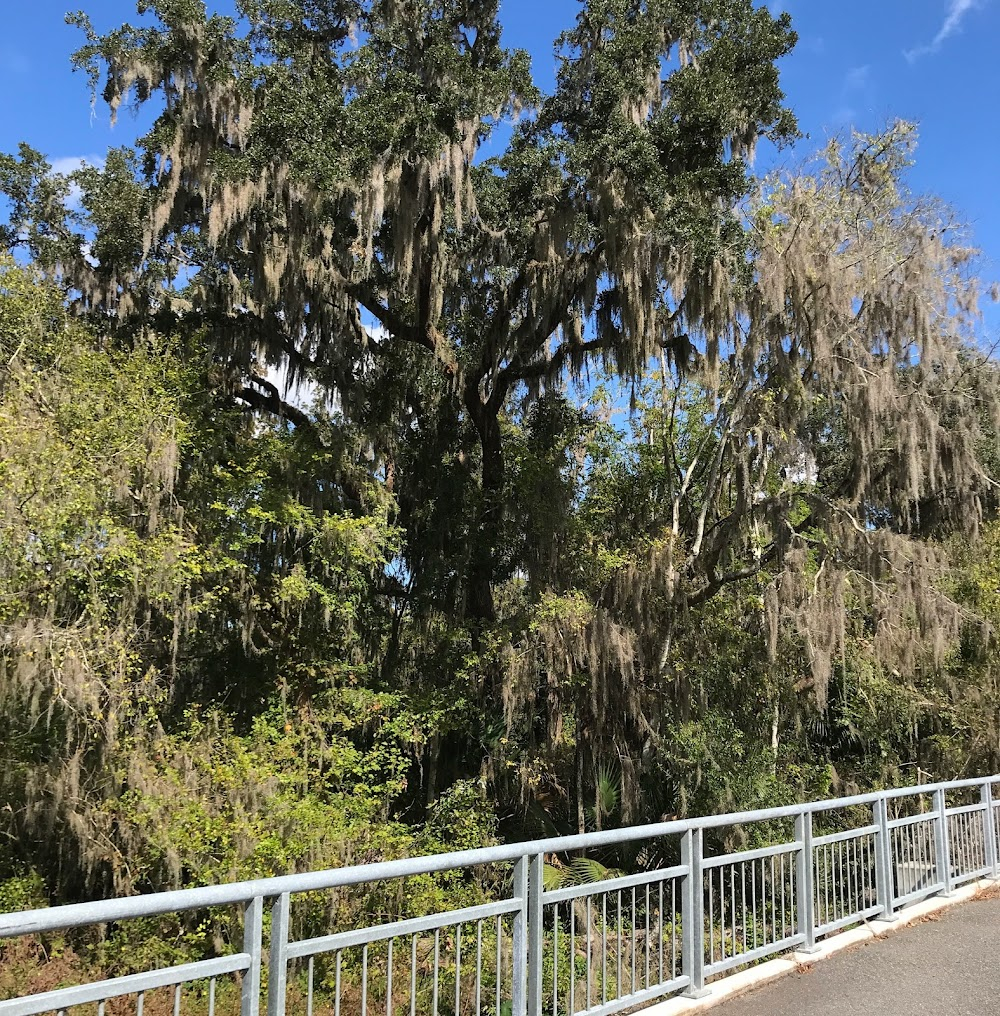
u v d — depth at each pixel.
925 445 14.26
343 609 14.62
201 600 12.84
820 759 18.08
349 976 5.37
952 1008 5.11
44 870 10.91
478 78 13.20
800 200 14.45
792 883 6.24
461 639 16.00
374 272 16.06
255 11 13.94
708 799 14.83
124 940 9.64
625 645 13.67
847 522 13.87
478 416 17.64
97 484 10.57
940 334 14.06
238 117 12.95
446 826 13.79
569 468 19.22
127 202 13.90
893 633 13.32
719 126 13.43
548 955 6.12
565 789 15.81
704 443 18.34
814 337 12.98
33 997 2.37
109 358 12.45
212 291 15.77
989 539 16.89
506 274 15.81
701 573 16.23
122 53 12.55
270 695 14.10
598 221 13.91
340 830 11.89
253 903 3.00
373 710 14.66
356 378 17.06
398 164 12.36
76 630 10.07
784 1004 5.18
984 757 16.64
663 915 5.07
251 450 14.55
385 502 15.75
